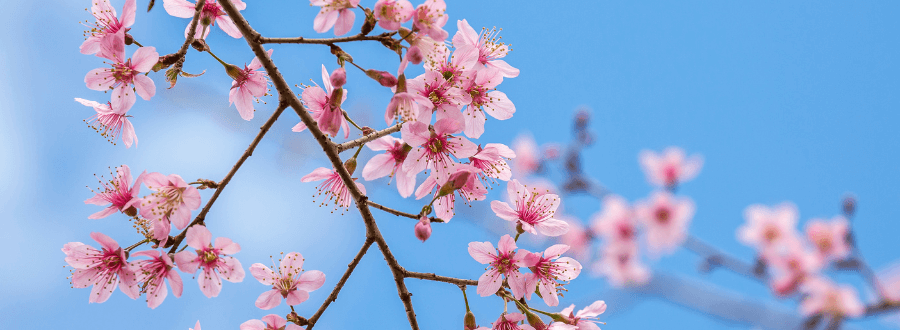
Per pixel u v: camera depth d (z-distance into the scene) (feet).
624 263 4.51
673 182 4.76
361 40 3.64
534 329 3.68
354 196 3.68
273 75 3.66
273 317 3.70
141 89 3.72
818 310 4.33
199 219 3.65
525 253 3.70
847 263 4.42
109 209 3.68
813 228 4.49
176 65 3.73
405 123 3.65
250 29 3.65
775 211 4.54
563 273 3.74
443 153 3.69
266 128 3.67
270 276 3.71
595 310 3.80
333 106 3.67
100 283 3.67
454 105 3.67
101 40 3.69
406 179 3.72
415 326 3.69
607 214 4.61
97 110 3.82
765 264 4.48
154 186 3.64
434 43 3.66
